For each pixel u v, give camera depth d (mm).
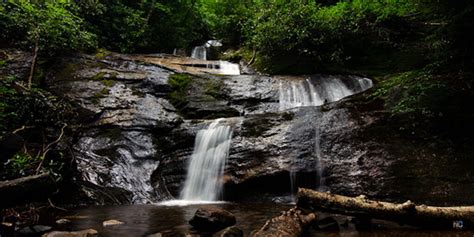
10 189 4082
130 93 10211
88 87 10078
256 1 17047
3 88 7508
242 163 7754
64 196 6789
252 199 7402
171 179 8102
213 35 19812
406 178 6762
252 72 14055
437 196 6305
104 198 7047
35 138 7703
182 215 5766
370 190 6789
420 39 12562
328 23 13188
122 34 14375
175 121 9359
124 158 8188
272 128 8367
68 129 8336
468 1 8414
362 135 7703
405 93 8492
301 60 13555
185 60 14094
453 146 7160
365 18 13312
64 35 11172
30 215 5527
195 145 8680
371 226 4691
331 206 4547
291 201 7207
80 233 4285
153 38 16078
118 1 14477
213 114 10094
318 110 8680
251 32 15461
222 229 4680
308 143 7805
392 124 7770
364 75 12375
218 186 7672
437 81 8414
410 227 4660
